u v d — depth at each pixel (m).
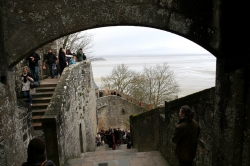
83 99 11.18
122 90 32.62
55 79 10.60
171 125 5.25
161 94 27.25
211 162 3.48
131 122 11.30
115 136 16.48
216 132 3.29
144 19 3.20
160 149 6.34
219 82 3.21
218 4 3.05
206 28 3.16
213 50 3.15
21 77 8.43
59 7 3.14
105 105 25.81
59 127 5.40
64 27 3.17
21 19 3.11
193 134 3.44
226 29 3.03
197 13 3.15
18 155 3.46
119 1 3.17
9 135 3.13
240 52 2.96
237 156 2.80
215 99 3.31
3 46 3.04
